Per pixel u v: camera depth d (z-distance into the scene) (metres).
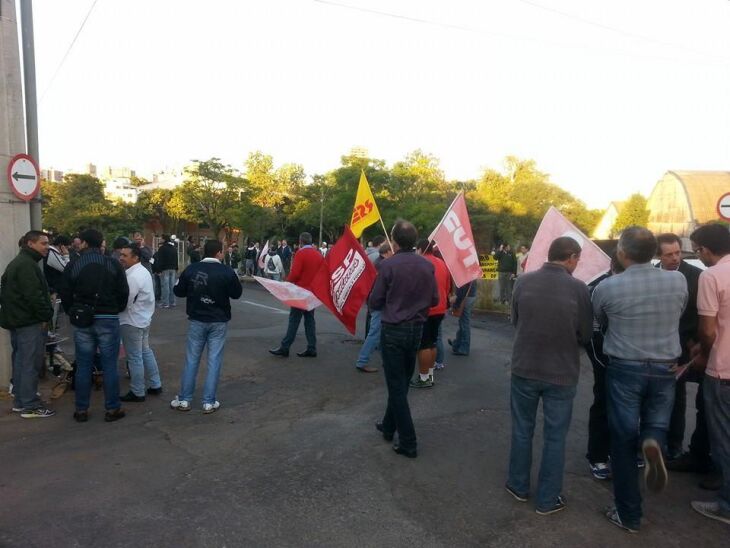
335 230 37.81
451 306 8.21
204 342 5.98
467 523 3.69
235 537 3.46
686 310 4.40
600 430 4.39
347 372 7.62
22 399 5.58
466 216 6.82
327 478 4.30
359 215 9.18
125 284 5.60
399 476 4.36
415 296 4.63
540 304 3.73
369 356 7.66
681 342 4.45
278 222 39.53
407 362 4.74
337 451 4.83
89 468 4.43
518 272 16.19
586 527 3.68
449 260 6.67
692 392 7.16
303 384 7.01
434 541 3.47
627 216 51.12
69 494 3.99
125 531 3.50
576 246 3.84
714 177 55.75
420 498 4.02
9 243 6.39
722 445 3.79
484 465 4.61
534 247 5.82
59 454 4.71
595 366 4.39
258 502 3.90
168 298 13.88
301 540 3.44
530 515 3.82
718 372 3.76
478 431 5.40
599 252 5.47
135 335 6.11
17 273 5.47
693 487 4.36
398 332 4.61
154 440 5.06
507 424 5.61
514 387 3.96
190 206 35.03
